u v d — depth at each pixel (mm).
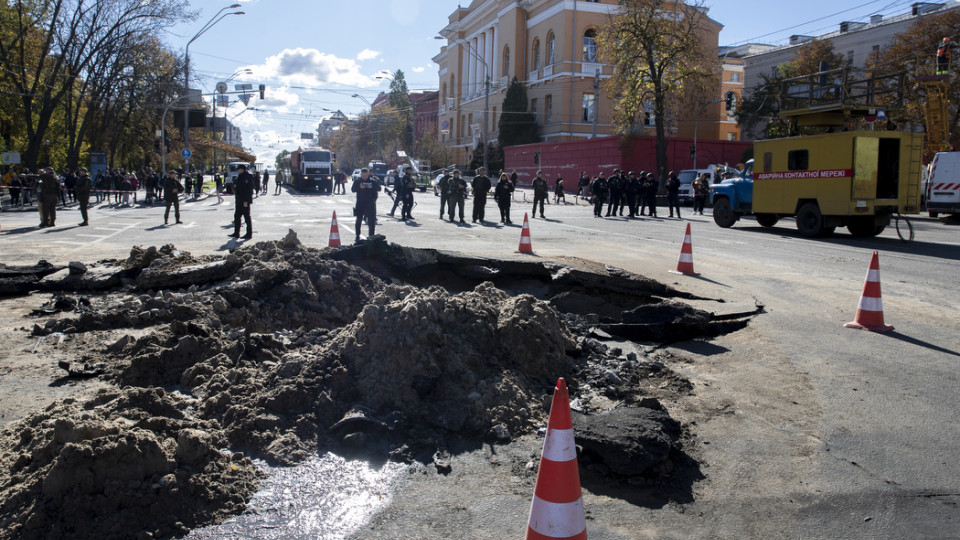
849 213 15508
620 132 44062
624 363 5598
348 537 3047
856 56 50156
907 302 8398
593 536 3084
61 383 4902
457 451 3947
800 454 3971
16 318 6863
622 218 23078
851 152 15375
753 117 49562
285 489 3449
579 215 24406
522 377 4871
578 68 56094
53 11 34031
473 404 4305
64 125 43094
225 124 56312
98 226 17156
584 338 6180
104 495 3035
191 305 6504
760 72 58281
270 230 16141
